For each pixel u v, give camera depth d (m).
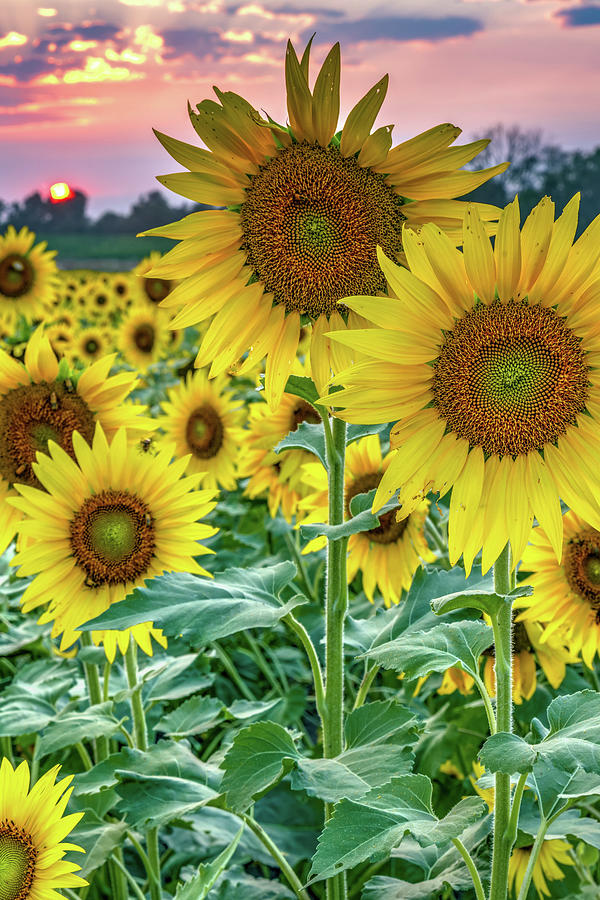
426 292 1.27
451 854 1.46
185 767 1.45
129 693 1.58
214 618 1.34
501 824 1.29
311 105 1.34
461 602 1.27
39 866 1.35
